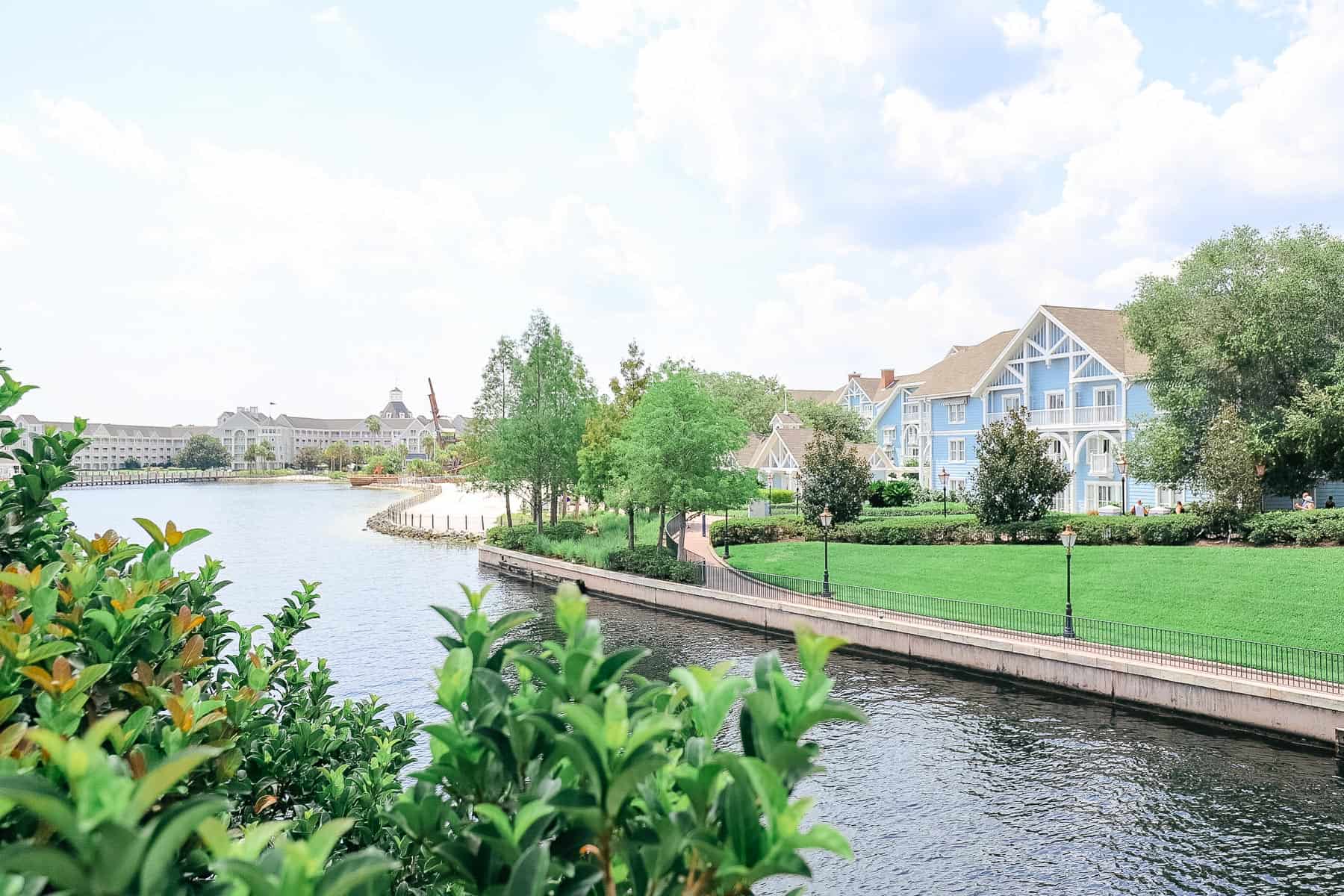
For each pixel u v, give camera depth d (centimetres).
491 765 265
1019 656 2617
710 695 251
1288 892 1423
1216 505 3678
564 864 231
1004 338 6988
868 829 1689
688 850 238
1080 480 5584
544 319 6047
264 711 776
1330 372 3672
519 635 3484
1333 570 2966
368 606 4200
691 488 4269
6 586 371
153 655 413
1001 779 1909
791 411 10994
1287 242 4000
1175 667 2317
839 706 222
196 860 290
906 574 3853
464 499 12838
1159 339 4269
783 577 3891
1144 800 1780
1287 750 2016
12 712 305
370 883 234
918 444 7556
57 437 506
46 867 148
